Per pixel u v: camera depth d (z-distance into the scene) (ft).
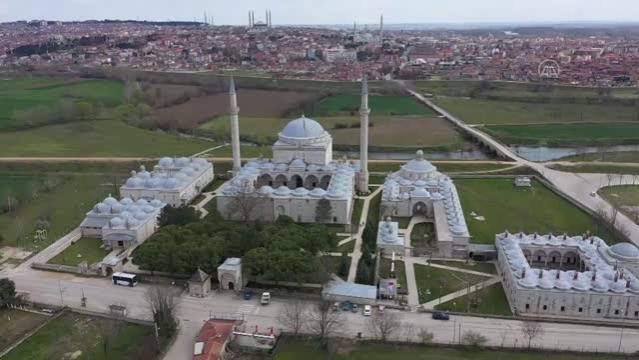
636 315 506.48
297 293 544.21
